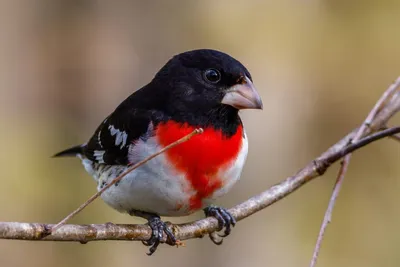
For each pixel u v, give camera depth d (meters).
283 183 6.41
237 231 13.00
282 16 14.24
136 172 6.10
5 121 13.91
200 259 12.69
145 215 6.43
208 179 6.11
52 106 13.93
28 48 14.19
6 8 14.12
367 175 14.60
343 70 14.96
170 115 6.18
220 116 6.18
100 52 13.70
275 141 13.75
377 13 15.12
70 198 12.62
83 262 12.16
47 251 12.05
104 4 13.69
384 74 14.98
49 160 13.27
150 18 13.53
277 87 14.14
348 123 14.74
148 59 13.52
